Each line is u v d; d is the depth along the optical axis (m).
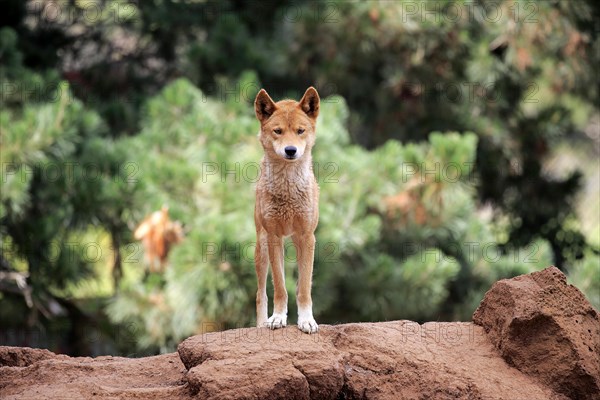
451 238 23.95
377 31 25.48
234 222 18.84
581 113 33.75
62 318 23.47
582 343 10.54
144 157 21.03
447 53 26.41
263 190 10.98
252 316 19.12
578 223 33.19
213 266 18.34
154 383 10.66
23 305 23.56
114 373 11.04
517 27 26.09
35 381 10.67
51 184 21.42
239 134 21.20
